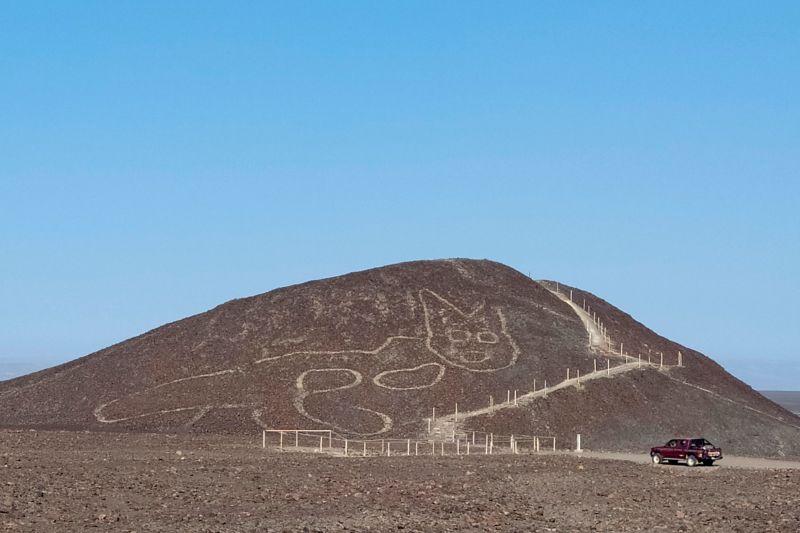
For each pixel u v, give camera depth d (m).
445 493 50.19
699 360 137.12
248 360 124.69
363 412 109.25
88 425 109.12
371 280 145.12
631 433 104.88
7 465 58.78
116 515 38.97
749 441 106.94
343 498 46.78
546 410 107.56
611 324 141.38
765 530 39.38
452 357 122.81
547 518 42.25
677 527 40.09
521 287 148.38
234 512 41.12
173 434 100.19
